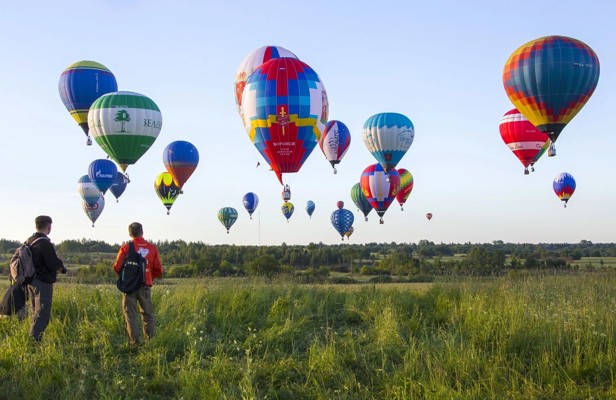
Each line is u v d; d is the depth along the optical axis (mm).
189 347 7660
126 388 6449
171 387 6555
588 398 6035
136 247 8195
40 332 7945
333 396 6141
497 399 5910
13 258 8078
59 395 6172
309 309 10266
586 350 7211
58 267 8227
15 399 6078
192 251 54594
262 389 6547
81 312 9367
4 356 7125
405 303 10562
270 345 8102
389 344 7766
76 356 7438
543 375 6574
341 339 8164
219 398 6000
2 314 8617
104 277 14922
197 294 10344
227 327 9031
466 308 9273
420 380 6344
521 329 7871
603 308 8703
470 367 6727
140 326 8797
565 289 10969
